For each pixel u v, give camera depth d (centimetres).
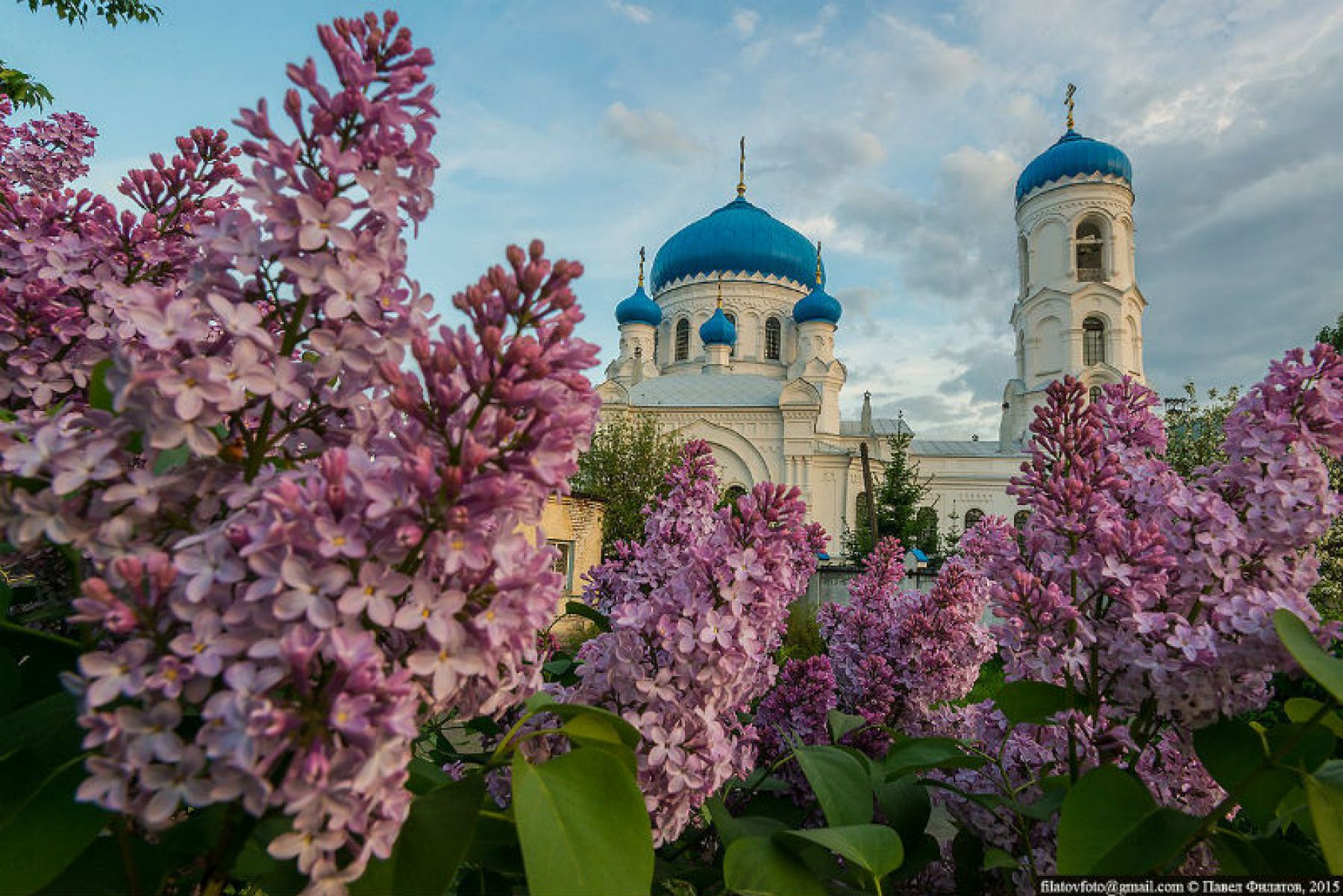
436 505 128
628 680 201
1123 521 233
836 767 221
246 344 133
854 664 376
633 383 4575
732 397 4175
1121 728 222
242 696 111
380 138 144
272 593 117
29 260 201
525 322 152
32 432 139
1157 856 168
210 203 232
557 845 137
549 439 138
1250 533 214
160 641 122
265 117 137
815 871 218
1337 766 180
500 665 161
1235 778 200
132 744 112
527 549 153
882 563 409
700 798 201
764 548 212
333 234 135
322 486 127
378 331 144
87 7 811
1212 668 202
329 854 124
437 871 138
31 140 299
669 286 5209
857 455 3966
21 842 125
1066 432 245
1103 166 4231
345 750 115
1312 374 217
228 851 138
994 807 233
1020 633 228
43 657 179
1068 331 4138
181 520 138
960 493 4512
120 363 131
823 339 4512
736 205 5375
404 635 140
